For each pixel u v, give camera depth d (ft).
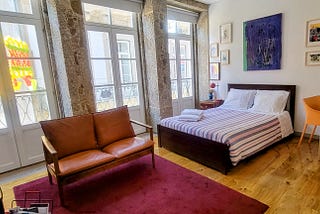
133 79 13.97
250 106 13.15
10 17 9.16
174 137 10.61
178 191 7.32
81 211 6.50
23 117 10.02
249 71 14.23
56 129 8.02
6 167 9.66
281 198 6.67
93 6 11.59
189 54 17.20
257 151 9.35
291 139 12.01
